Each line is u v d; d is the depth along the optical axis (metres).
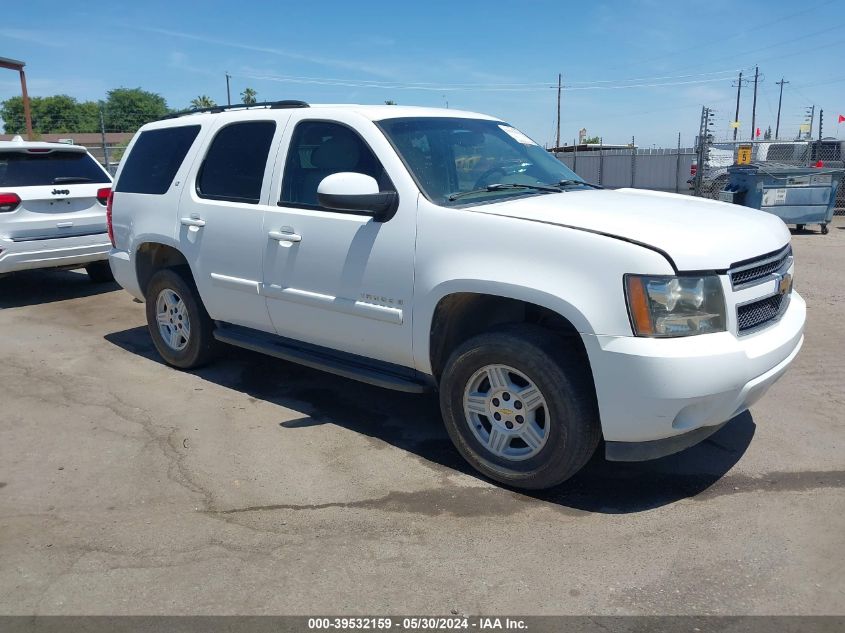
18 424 4.74
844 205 16.34
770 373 3.53
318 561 3.17
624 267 3.23
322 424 4.70
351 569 3.11
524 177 4.54
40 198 7.97
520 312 4.08
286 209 4.54
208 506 3.66
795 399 4.99
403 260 3.90
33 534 3.42
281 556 3.21
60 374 5.76
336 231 4.21
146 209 5.63
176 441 4.45
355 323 4.22
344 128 4.35
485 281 3.56
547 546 3.26
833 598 2.86
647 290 3.20
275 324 4.78
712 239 3.41
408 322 3.93
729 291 3.33
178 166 5.43
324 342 4.53
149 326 5.91
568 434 3.47
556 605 2.85
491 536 3.35
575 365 3.47
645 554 3.18
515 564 3.13
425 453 4.25
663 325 3.22
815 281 8.77
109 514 3.60
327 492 3.79
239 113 5.09
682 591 2.92
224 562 3.17
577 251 3.34
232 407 5.00
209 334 5.55
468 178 4.27
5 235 7.78
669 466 4.03
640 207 3.87
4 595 2.96
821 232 13.10
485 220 3.63
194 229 5.17
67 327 7.27
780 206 12.75
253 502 3.70
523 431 3.68
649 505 3.61
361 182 3.84
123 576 3.08
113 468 4.10
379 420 4.75
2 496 3.79
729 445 4.28
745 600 2.86
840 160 17.89
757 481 3.84
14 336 6.93
